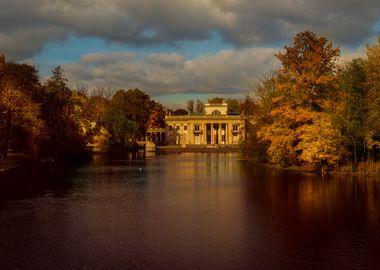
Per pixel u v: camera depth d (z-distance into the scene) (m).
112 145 143.25
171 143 197.88
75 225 26.77
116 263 19.50
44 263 19.48
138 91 186.62
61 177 55.81
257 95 80.25
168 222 27.59
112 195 39.59
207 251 21.25
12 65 94.94
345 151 57.41
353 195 37.94
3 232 25.02
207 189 43.66
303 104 62.88
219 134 196.00
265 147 76.81
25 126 69.88
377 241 22.97
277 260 19.84
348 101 57.97
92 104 126.81
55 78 97.38
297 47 65.62
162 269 18.73
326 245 22.25
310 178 52.12
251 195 38.94
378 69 58.72
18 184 47.69
